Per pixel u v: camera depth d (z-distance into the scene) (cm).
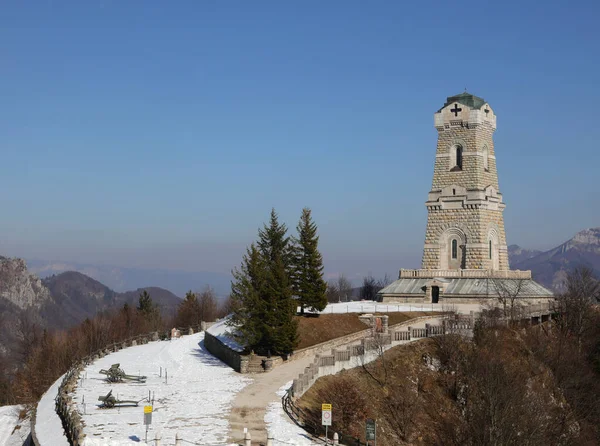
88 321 16475
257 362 9838
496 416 8500
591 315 13625
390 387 9594
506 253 16000
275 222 12362
